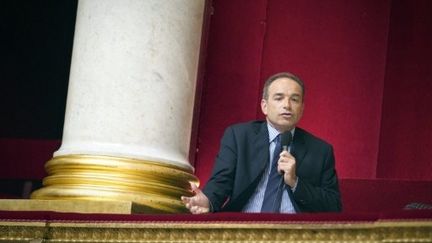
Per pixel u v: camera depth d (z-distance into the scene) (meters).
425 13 12.48
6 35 14.27
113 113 9.02
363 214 6.69
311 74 12.86
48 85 14.09
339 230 6.76
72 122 9.23
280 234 6.97
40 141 13.55
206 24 12.88
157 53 9.18
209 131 12.83
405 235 6.45
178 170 9.03
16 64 14.20
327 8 13.02
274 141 8.17
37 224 7.96
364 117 12.62
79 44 9.41
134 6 9.23
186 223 7.33
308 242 6.86
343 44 12.89
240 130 8.22
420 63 12.34
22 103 14.11
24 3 14.33
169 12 9.29
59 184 8.93
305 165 8.10
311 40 12.96
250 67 12.94
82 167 8.86
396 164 12.22
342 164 12.55
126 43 9.15
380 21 12.86
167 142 9.12
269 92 8.16
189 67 9.40
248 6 13.11
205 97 12.92
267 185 8.00
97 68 9.16
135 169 8.80
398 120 12.36
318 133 12.69
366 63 12.79
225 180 8.01
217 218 7.21
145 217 7.56
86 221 7.80
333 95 12.75
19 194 13.65
